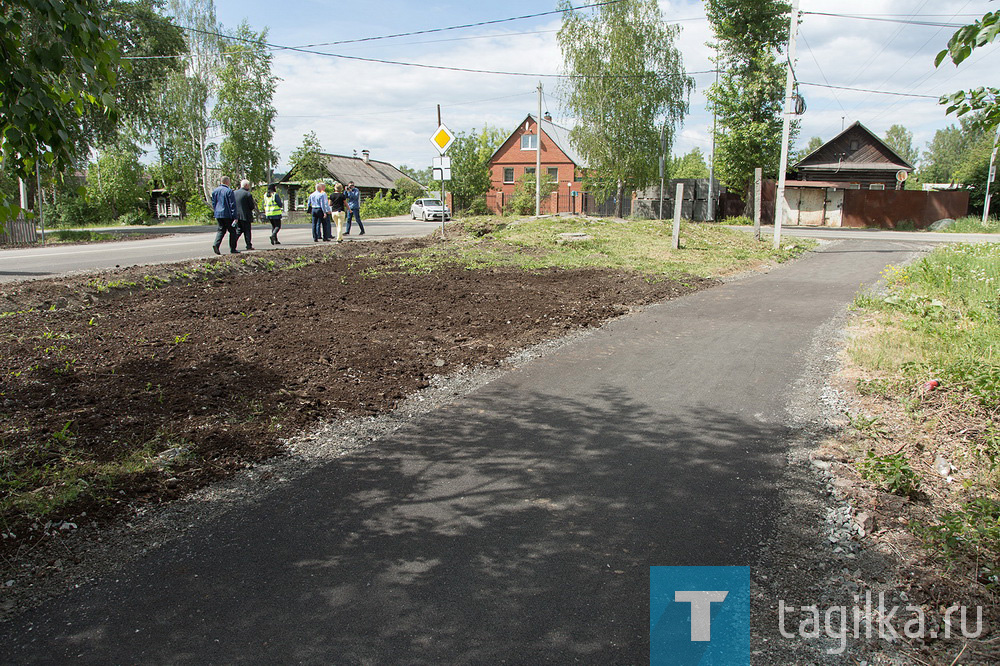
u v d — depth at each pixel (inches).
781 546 133.8
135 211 1947.6
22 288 368.5
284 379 236.2
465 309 373.1
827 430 196.2
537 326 334.6
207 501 150.7
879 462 160.1
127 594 116.7
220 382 228.4
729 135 1334.9
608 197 1581.0
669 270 546.9
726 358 277.3
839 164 1769.2
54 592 117.3
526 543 133.5
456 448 181.8
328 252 610.2
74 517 140.6
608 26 1339.8
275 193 683.4
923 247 782.5
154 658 100.5
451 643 104.0
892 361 257.9
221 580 120.9
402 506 148.9
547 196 1862.7
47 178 148.0
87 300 358.9
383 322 334.3
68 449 171.9
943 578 123.2
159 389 219.6
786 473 167.0
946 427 193.9
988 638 107.2
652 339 311.6
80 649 102.4
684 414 209.5
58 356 253.0
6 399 205.5
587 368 261.9
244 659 100.3
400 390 229.5
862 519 142.8
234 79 1656.0
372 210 1987.0
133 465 163.9
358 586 119.0
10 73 124.7
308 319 336.2
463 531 138.1
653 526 140.6
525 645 103.5
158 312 340.2
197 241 784.3
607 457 175.9
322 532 137.6
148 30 1332.4
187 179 1878.7
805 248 764.0
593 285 465.4
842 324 344.5
